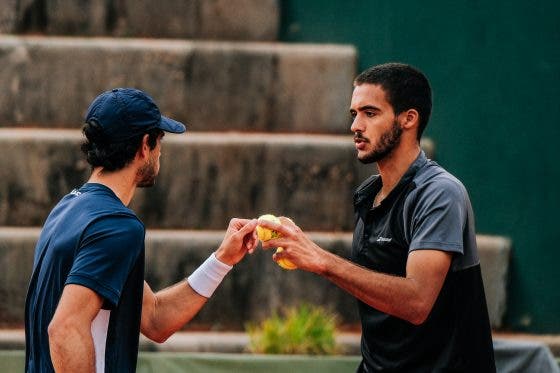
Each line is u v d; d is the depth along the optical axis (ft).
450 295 29.96
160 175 62.59
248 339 55.93
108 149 27.58
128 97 27.78
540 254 64.03
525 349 46.01
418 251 29.27
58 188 62.64
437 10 66.80
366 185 31.86
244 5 69.77
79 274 25.70
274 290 59.77
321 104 66.64
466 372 29.96
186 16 69.82
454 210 29.45
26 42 66.23
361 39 68.69
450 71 66.13
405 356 30.22
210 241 60.08
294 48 66.95
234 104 66.54
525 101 65.21
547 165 64.75
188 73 66.44
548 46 65.41
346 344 54.85
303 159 62.95
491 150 65.16
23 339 55.77
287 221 29.96
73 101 66.13
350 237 60.44
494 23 65.87
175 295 31.48
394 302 28.78
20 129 65.41
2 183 62.44
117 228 26.35
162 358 45.57
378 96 30.73
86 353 25.48
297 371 46.16
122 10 69.87
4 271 59.52
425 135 65.77
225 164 62.85
